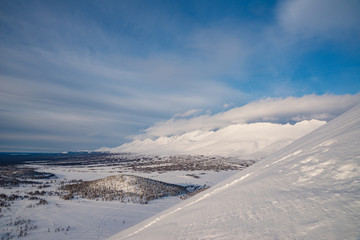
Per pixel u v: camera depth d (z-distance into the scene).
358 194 5.38
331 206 5.44
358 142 8.95
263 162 22.62
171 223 12.95
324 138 14.34
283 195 8.05
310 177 8.50
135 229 19.69
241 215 8.28
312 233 4.63
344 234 4.07
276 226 5.86
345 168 7.27
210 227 8.53
